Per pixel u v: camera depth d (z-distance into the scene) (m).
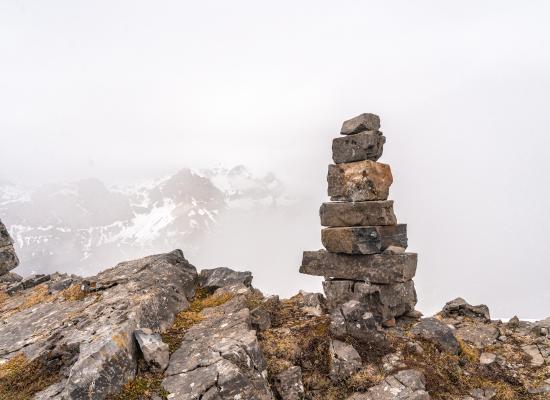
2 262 17.00
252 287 13.93
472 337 12.40
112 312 9.93
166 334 9.97
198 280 14.09
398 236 14.20
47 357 8.81
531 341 11.98
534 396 9.43
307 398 8.60
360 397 8.53
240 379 7.52
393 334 11.23
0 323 11.24
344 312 10.48
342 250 13.77
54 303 11.94
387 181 14.30
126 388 7.71
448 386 9.33
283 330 10.66
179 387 7.63
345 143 14.55
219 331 9.68
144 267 12.97
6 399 7.86
